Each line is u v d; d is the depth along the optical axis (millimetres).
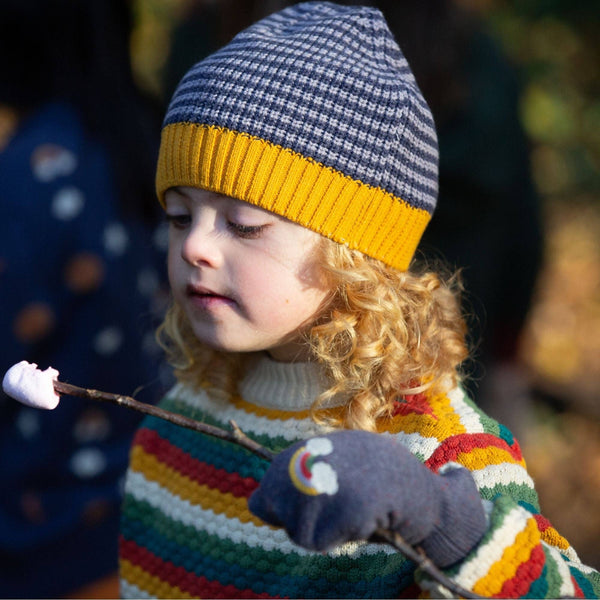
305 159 1646
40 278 2154
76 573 2250
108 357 2248
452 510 1289
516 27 5617
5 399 2152
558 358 5188
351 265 1693
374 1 2975
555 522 4047
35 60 2307
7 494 2170
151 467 2061
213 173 1645
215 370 1952
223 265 1654
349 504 1216
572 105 5707
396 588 1557
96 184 2238
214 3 3992
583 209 5922
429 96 3021
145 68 5387
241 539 1775
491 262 3229
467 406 1708
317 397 1727
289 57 1683
